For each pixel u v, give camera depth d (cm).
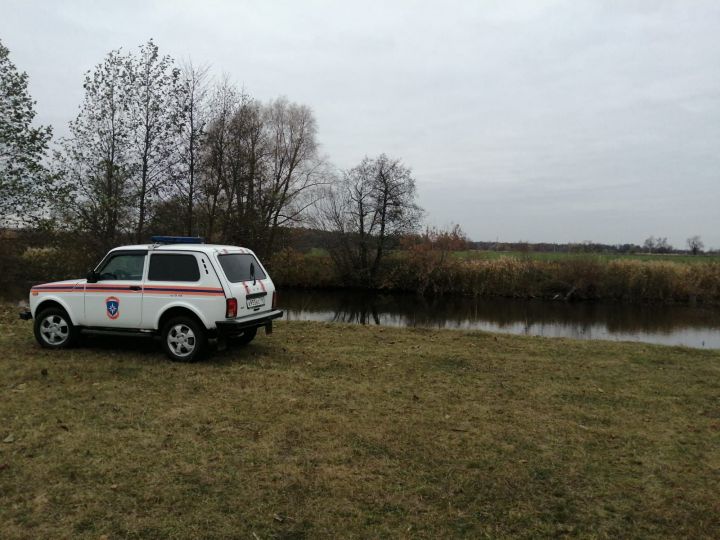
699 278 2888
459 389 662
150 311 768
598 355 892
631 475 425
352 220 3506
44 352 812
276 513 354
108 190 1548
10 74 1512
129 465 420
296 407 574
